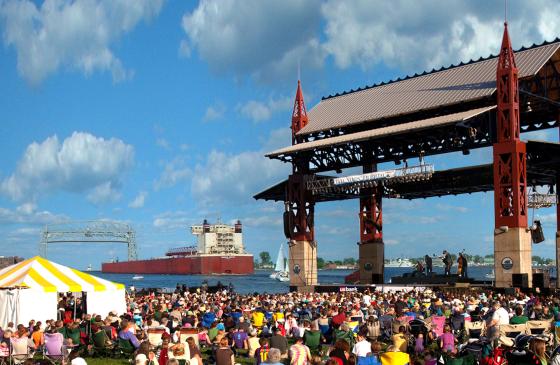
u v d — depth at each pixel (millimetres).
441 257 68562
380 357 17891
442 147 59469
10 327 26172
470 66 65562
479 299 42094
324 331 28297
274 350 16469
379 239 71938
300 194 68812
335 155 68062
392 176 59375
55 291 30438
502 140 53938
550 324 23703
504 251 52875
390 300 39219
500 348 19156
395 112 63594
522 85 56812
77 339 26656
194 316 29844
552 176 62344
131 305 40188
